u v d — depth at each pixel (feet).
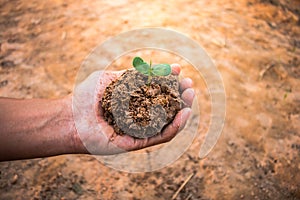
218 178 1.80
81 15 2.47
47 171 1.82
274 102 2.07
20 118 1.38
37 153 1.40
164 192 1.75
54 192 1.76
